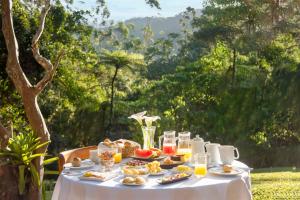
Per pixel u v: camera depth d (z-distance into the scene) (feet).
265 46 57.67
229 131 59.57
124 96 59.21
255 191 21.74
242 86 59.57
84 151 13.76
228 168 10.57
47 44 38.63
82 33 47.80
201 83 61.26
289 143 61.26
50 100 44.73
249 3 43.39
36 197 14.61
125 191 9.34
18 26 33.30
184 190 9.36
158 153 12.67
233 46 59.41
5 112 36.17
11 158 14.26
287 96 59.98
